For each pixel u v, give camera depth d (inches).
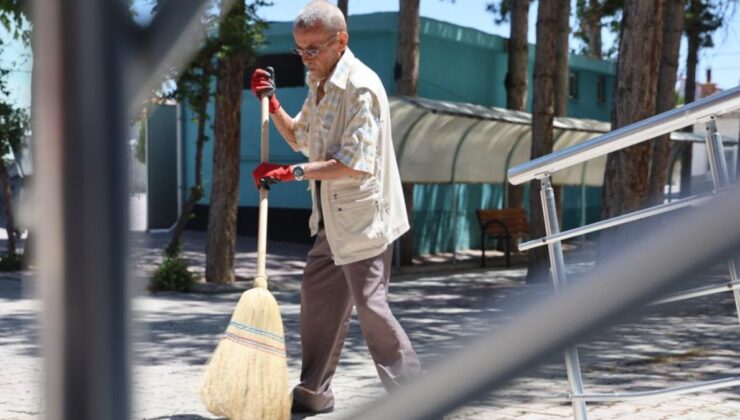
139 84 17.8
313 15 189.2
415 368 187.6
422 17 853.8
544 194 132.0
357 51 848.9
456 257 852.0
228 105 581.9
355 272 188.5
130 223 18.1
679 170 1098.7
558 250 130.0
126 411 18.1
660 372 253.9
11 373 261.3
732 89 125.0
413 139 727.1
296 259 781.9
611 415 209.3
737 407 218.7
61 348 17.9
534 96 644.7
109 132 17.7
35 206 17.9
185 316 432.1
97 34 17.5
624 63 509.0
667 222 15.5
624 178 515.5
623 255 15.4
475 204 934.4
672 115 126.8
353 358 300.5
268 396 191.0
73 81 17.6
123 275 18.1
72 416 17.9
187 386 251.4
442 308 463.5
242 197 927.7
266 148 197.5
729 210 14.8
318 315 201.2
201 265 716.7
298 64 865.5
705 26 983.6
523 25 877.2
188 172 951.6
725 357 278.5
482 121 755.4
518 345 15.9
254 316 193.2
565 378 125.3
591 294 15.5
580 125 858.8
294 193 890.7
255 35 538.3
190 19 17.8
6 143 556.1
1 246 751.7
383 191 191.5
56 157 17.7
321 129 192.5
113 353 18.0
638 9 505.7
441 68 894.4
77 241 17.8
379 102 189.0
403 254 757.9
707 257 14.9
